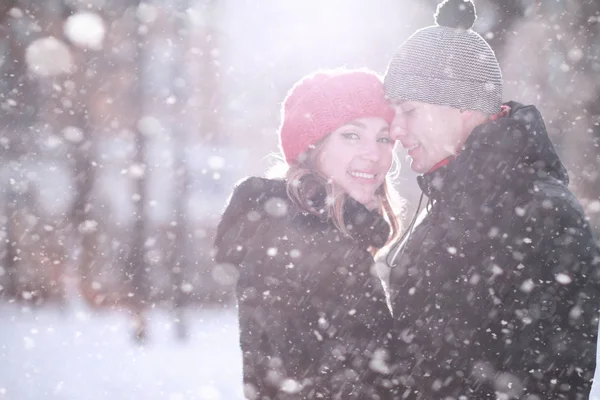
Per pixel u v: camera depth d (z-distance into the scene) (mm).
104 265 11305
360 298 2746
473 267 2916
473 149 2887
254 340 2732
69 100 13508
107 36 13758
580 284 2740
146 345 8047
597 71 12836
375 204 3203
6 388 6348
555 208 2764
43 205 12172
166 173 12875
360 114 2861
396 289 3160
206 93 14336
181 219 11945
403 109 3014
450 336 2967
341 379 2695
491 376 2877
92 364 7164
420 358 3033
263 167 14484
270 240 2748
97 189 12328
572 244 2740
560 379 2770
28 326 9094
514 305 2828
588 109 12930
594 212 12672
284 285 2715
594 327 2762
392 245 3299
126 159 12844
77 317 9680
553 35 13141
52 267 11430
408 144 3080
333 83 2875
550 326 2766
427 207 3342
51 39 13672
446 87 2951
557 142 13031
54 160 12820
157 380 6516
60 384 6410
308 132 2857
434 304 3021
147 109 13602
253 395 2748
